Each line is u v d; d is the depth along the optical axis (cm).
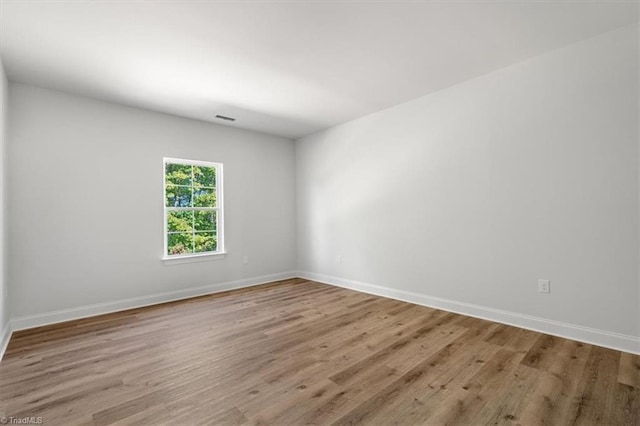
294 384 197
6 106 287
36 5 199
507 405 173
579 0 205
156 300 391
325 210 500
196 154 436
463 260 333
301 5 205
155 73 298
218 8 206
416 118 373
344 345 256
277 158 531
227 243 465
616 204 241
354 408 172
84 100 346
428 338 268
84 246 342
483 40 252
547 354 234
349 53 269
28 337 279
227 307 369
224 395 185
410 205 382
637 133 232
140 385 197
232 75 306
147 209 389
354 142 450
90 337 278
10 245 298
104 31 229
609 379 197
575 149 260
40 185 317
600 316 249
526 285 288
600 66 247
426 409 171
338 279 480
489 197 312
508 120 298
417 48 263
